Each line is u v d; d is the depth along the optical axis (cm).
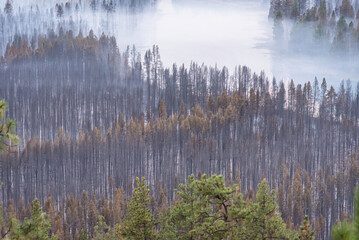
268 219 13788
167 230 13638
